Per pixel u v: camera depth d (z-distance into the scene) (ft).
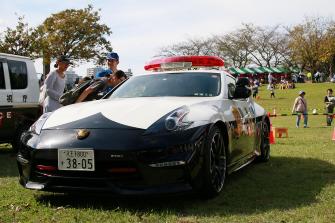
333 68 235.20
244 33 224.53
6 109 24.16
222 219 11.10
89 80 20.85
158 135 12.06
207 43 212.02
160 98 15.06
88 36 120.98
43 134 13.01
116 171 11.93
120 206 12.66
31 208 12.68
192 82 16.66
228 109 15.55
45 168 12.60
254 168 19.07
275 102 108.88
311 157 21.93
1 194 14.47
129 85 17.48
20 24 91.61
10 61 25.77
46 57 111.96
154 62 21.16
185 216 11.48
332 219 10.82
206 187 12.85
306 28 220.02
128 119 12.66
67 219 11.43
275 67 236.02
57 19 119.55
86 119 13.00
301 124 58.13
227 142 14.64
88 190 12.11
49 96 22.11
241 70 225.56
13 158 23.75
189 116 12.94
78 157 12.09
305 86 167.12
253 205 12.47
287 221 10.84
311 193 13.75
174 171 11.96
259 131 19.74
